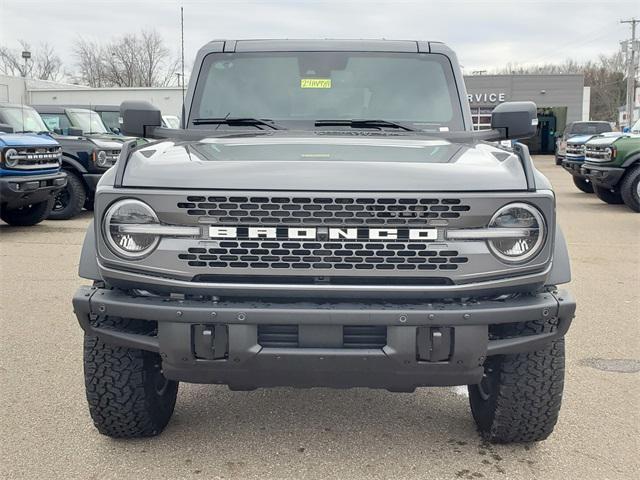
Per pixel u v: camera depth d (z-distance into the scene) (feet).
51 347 16.80
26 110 41.52
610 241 34.30
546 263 9.46
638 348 17.12
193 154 10.66
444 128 13.83
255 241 9.23
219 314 9.19
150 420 11.43
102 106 58.44
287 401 13.71
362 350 9.25
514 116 13.19
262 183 9.24
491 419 11.34
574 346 17.29
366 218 9.18
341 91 14.26
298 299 9.43
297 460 11.15
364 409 13.33
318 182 9.25
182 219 9.29
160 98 110.01
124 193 9.37
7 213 38.45
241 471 10.77
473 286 9.32
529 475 10.69
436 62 14.62
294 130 13.57
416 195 9.14
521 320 9.47
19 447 11.50
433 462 11.10
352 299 9.42
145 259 9.39
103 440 11.79
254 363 9.33
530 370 10.64
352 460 11.16
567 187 68.69
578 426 12.51
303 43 14.85
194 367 9.51
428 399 13.88
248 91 14.34
